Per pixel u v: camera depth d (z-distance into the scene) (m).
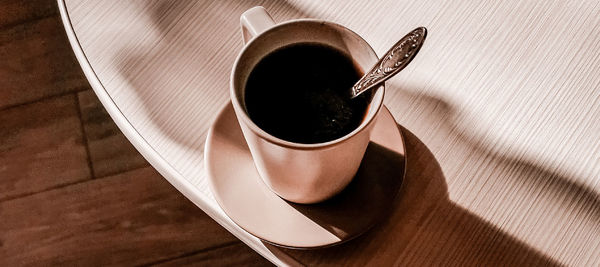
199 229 1.05
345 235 0.52
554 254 0.52
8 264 1.04
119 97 0.58
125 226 1.06
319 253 0.53
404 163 0.54
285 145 0.46
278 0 0.61
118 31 0.60
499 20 0.59
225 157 0.55
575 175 0.54
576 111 0.56
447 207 0.54
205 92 0.58
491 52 0.58
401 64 0.46
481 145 0.56
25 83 1.20
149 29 0.60
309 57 0.51
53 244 1.05
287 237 0.52
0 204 1.09
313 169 0.49
